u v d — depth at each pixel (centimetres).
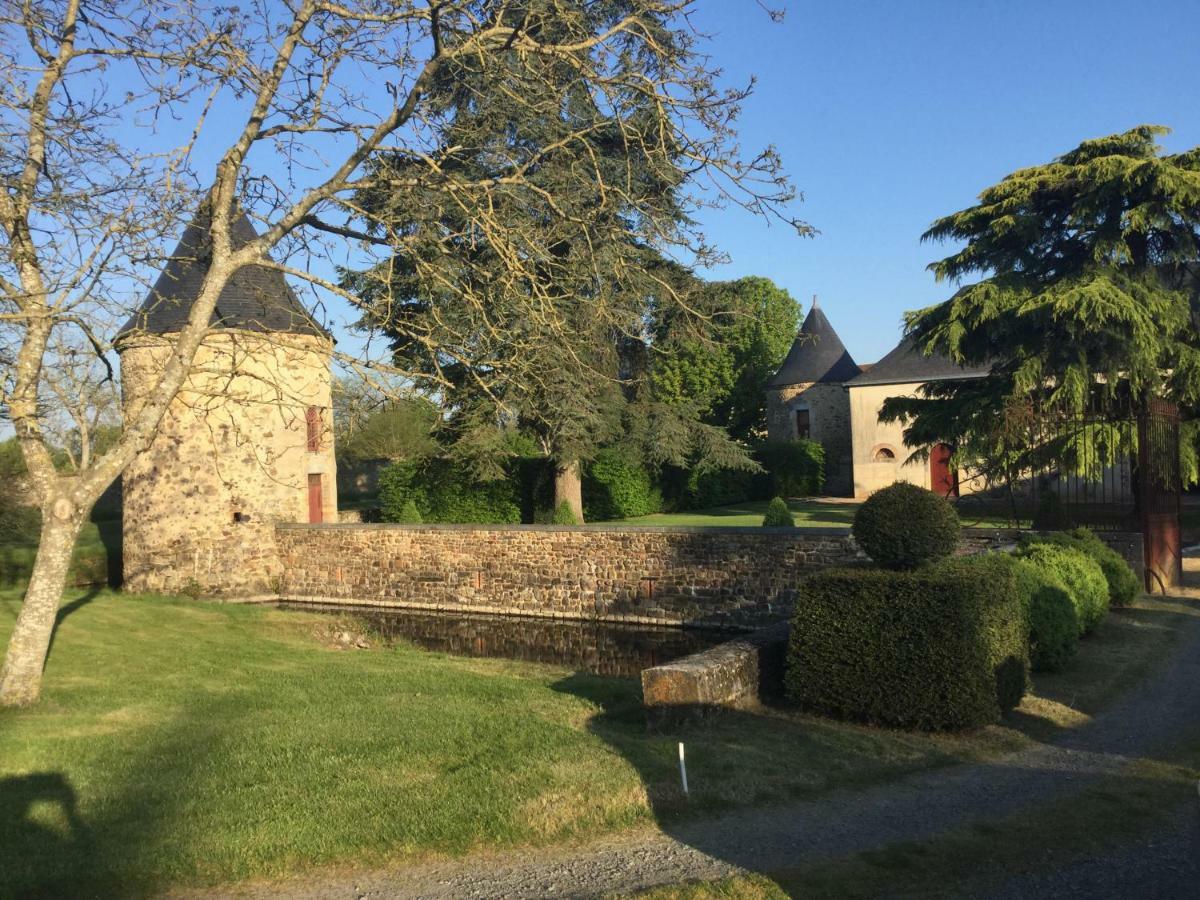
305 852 484
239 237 1858
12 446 1934
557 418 1925
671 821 520
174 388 829
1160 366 1697
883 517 725
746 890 424
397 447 3391
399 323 1000
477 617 1903
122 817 531
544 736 686
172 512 1972
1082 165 1772
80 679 980
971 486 3150
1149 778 573
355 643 1402
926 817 516
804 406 3941
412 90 879
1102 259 1777
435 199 1039
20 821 524
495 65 927
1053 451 1584
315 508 2252
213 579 2000
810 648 727
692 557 1700
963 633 670
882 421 2114
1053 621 864
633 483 2848
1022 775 588
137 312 895
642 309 1464
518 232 953
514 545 1906
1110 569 1202
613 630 1719
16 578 1970
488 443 1972
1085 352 1677
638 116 1081
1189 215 1717
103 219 857
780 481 3616
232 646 1252
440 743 675
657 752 633
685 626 1700
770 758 621
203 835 501
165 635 1327
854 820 514
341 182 905
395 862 478
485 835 504
